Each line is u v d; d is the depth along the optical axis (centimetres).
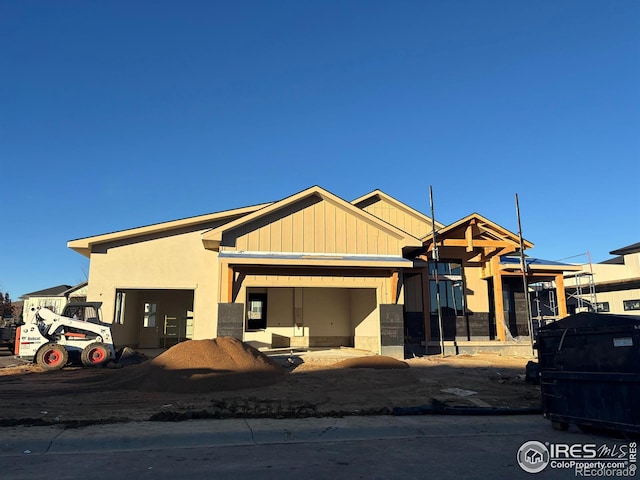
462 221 2122
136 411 941
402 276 1973
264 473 586
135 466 614
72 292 3553
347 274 1919
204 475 577
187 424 832
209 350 1354
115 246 2025
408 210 2517
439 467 619
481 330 2316
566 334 834
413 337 2250
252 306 2433
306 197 1956
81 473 583
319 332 2459
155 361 1323
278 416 905
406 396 1132
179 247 2083
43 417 868
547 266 2269
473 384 1300
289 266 1850
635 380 728
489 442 764
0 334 2541
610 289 3488
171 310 2516
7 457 655
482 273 2344
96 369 1666
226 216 2127
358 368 1590
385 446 731
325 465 623
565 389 830
